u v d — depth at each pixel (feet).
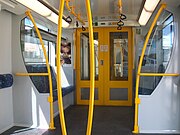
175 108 13.41
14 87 15.25
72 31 22.03
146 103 13.61
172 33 13.32
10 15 15.07
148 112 13.61
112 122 16.02
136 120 13.73
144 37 20.65
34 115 15.05
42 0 11.61
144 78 13.94
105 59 22.09
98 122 16.03
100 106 21.66
